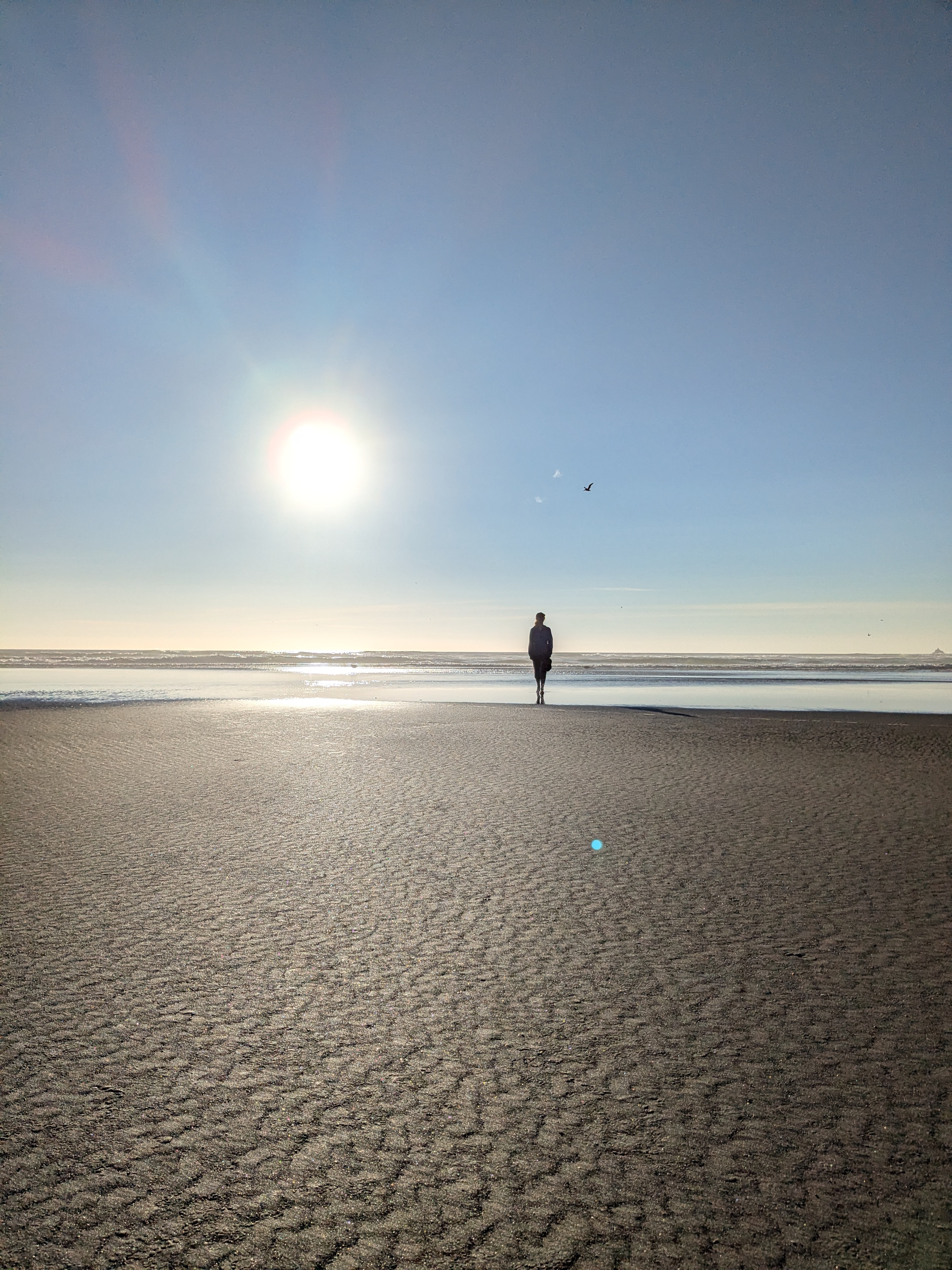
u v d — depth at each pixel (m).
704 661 96.38
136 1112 2.95
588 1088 3.11
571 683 36.28
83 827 7.45
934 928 4.85
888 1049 3.40
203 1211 2.44
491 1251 2.28
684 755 12.12
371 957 4.44
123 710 19.25
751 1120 2.89
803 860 6.32
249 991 3.99
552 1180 2.58
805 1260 2.25
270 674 42.72
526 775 10.39
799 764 11.33
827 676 44.47
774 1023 3.63
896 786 9.62
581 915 5.11
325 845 6.82
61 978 4.14
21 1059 3.32
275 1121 2.90
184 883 5.75
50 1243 2.30
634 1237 2.33
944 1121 2.89
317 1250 2.28
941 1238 2.33
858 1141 2.77
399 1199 2.49
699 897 5.44
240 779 10.04
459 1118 2.92
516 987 4.04
